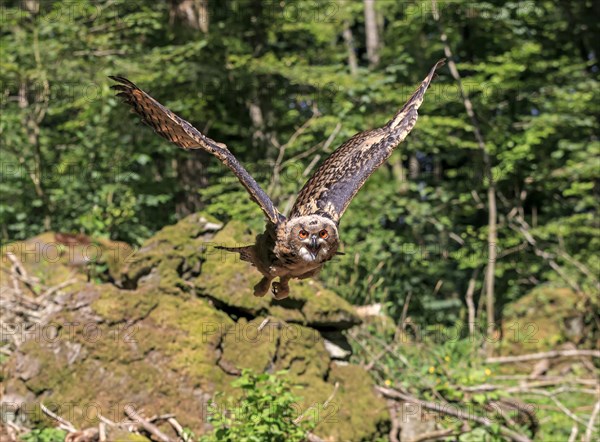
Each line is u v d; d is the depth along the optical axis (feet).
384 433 32.63
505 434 33.22
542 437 35.37
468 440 32.19
